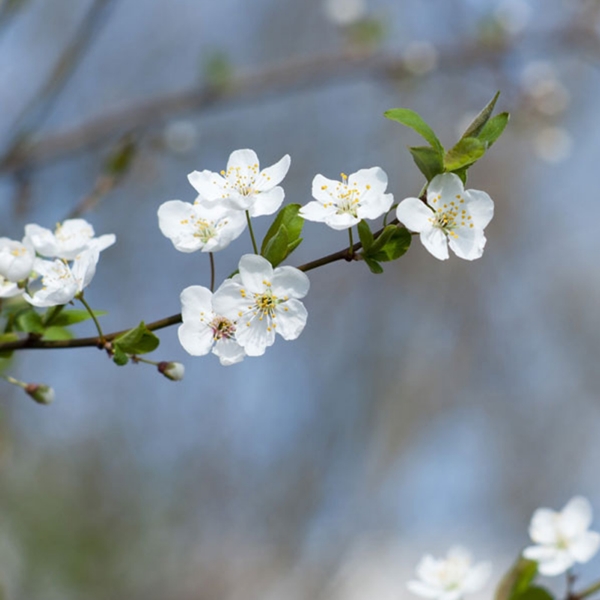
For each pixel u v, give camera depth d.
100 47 10.94
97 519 11.75
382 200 2.87
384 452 13.01
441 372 13.38
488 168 13.48
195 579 12.15
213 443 12.73
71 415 11.99
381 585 12.26
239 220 2.94
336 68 8.83
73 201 8.67
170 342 12.09
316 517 12.62
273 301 2.88
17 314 3.44
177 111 7.83
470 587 3.87
